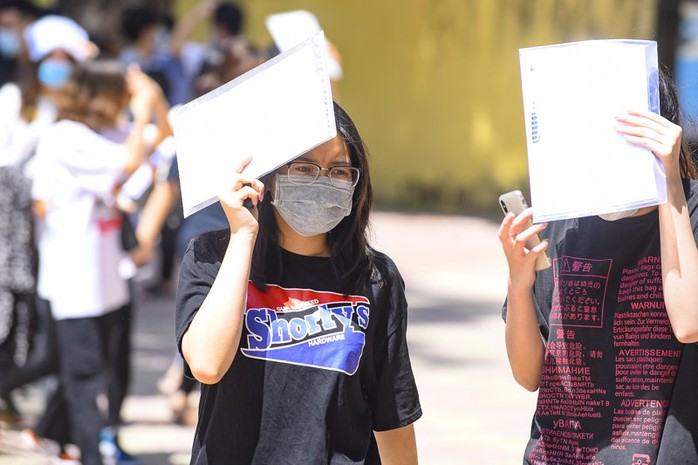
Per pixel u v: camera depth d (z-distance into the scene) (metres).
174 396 12.59
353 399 5.66
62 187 10.06
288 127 5.32
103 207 10.18
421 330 17.11
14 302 10.64
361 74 32.03
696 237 5.44
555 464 5.69
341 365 5.57
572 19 29.72
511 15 30.58
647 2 28.45
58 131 10.12
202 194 5.45
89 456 10.03
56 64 11.09
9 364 10.80
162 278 19.83
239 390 5.54
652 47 5.28
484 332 17.09
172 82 20.31
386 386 5.83
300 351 5.57
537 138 5.30
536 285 5.94
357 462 5.67
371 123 32.16
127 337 11.02
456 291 20.17
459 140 31.41
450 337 16.69
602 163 5.22
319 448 5.52
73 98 10.32
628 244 5.61
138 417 12.84
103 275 10.15
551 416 5.75
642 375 5.52
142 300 19.39
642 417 5.49
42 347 10.79
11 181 10.58
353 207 5.71
